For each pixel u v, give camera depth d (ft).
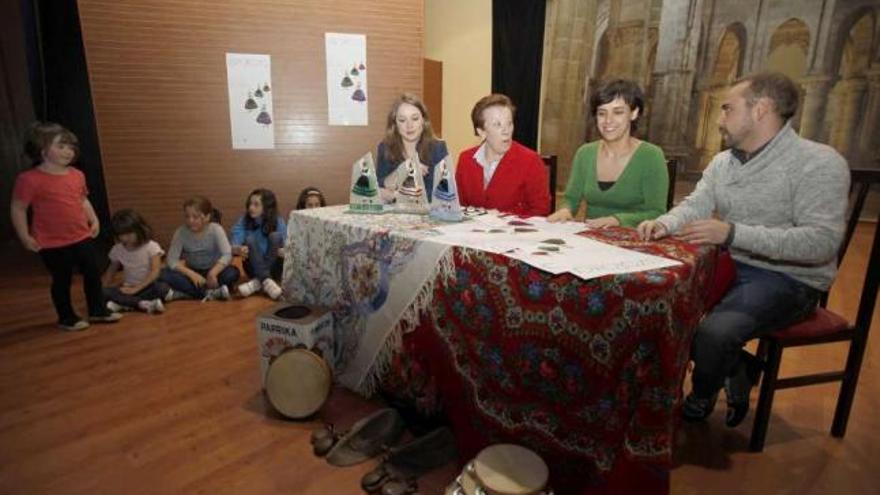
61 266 7.75
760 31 16.06
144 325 8.23
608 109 5.91
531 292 3.88
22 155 13.87
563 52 17.95
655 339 3.43
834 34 15.23
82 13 9.66
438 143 7.22
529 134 15.81
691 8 16.63
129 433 5.29
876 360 7.09
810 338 4.90
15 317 8.58
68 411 5.71
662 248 4.20
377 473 4.51
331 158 11.51
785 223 5.02
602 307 3.57
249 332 7.97
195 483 4.55
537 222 5.43
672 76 17.39
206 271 9.69
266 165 11.19
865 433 5.39
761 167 5.05
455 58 14.96
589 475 3.97
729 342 4.56
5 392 6.12
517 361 4.15
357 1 10.84
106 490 4.45
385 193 6.60
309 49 10.79
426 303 4.71
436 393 5.12
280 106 10.92
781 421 5.65
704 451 5.09
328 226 5.62
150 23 9.96
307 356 5.39
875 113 15.25
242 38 10.42
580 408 3.91
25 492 4.42
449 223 5.37
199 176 10.87
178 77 10.31
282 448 5.07
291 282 6.31
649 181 6.03
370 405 5.83
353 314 5.61
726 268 4.82
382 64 11.30
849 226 5.33
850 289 10.38
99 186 11.95
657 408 3.49
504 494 3.45
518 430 4.31
